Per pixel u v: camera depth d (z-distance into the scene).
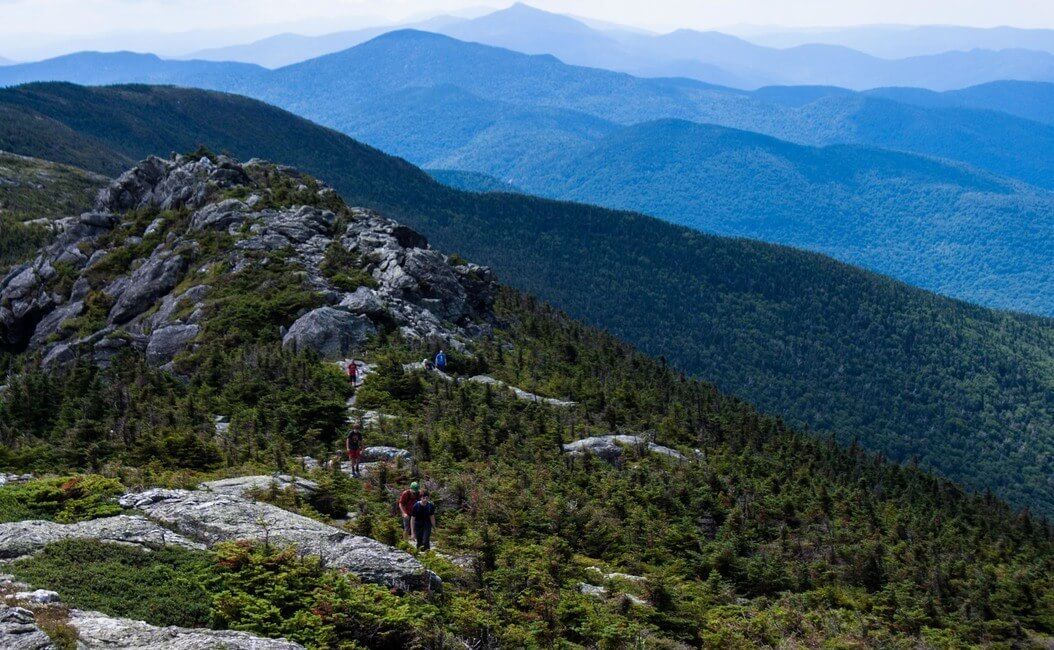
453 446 43.41
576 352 75.38
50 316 79.88
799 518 46.09
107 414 45.88
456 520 31.45
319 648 16.88
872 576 38.50
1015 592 40.91
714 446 58.84
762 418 78.19
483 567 26.25
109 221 95.19
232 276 68.88
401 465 37.66
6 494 23.20
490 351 66.25
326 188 96.38
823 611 32.41
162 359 60.69
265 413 45.78
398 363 54.00
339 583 19.09
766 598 33.00
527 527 32.94
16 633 14.41
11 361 73.94
